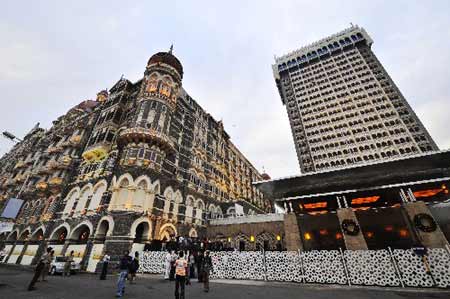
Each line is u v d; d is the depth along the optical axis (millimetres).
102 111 37656
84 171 31609
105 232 24094
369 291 11516
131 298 9445
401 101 65500
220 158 48438
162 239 26047
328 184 21562
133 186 24922
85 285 12688
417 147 56531
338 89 79000
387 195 18609
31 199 36562
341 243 19031
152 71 34719
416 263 12805
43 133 53156
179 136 36312
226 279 16188
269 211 66938
